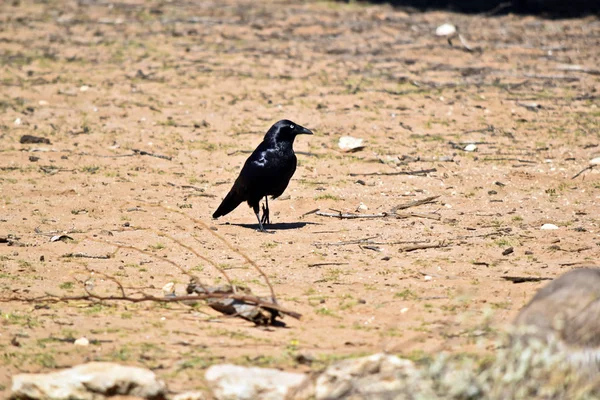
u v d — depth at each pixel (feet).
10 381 24.70
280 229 45.44
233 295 30.25
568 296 22.99
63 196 51.42
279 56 95.35
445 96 78.59
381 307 32.17
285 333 29.32
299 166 59.06
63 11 124.88
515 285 34.58
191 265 38.17
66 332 29.32
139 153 61.82
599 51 97.35
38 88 81.00
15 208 48.52
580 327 21.98
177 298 30.22
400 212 48.39
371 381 21.68
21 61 91.71
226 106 75.46
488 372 20.08
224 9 127.85
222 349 27.58
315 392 22.24
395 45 101.50
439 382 19.88
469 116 72.28
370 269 37.60
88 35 106.63
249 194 45.21
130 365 26.02
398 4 133.28
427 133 67.77
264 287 34.78
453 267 37.65
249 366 25.73
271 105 75.66
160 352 27.27
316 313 31.60
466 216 47.37
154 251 40.70
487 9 126.82
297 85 82.64
